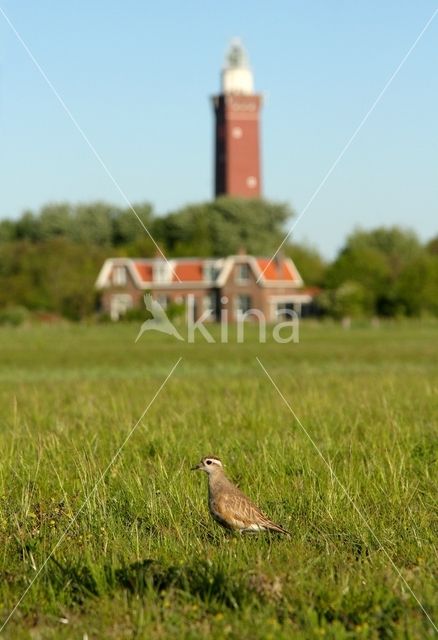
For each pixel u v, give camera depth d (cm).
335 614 1016
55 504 1476
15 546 1298
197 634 977
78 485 1574
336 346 7619
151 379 4222
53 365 5628
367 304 12675
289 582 1095
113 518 1391
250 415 2278
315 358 6153
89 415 2422
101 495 1497
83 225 15575
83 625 1024
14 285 11531
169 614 1023
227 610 1032
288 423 2205
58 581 1141
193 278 13175
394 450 1817
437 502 1473
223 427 2125
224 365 5516
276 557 1195
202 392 3203
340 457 1798
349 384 3431
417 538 1287
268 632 968
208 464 1318
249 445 1894
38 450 1809
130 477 1579
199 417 2273
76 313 11650
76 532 1345
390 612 1021
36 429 2177
